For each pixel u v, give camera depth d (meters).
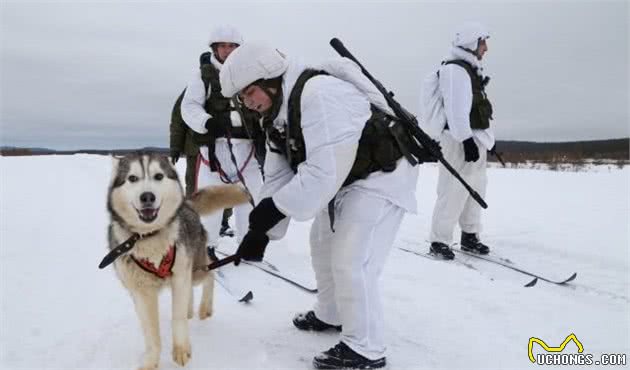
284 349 3.43
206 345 3.45
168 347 3.42
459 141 5.46
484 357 3.34
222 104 5.04
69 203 8.69
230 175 5.25
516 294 4.51
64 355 3.24
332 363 3.08
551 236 6.62
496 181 12.28
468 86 5.45
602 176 13.16
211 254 5.30
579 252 5.85
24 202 8.67
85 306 3.99
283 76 2.90
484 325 3.84
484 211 8.43
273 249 6.04
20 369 3.07
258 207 2.91
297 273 5.08
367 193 3.00
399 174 3.05
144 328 3.12
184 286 3.19
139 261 3.04
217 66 5.09
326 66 3.03
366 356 3.06
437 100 5.72
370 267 3.07
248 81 2.82
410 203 3.11
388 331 3.73
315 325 3.68
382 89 3.10
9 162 17.78
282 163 3.20
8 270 4.82
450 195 5.66
